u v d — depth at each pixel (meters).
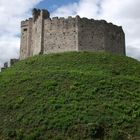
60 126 46.22
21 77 62.19
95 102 51.75
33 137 45.00
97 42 76.31
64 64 68.56
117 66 68.31
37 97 54.16
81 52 73.31
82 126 45.59
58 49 76.44
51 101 52.22
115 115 48.12
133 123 46.81
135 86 58.38
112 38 79.12
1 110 52.12
